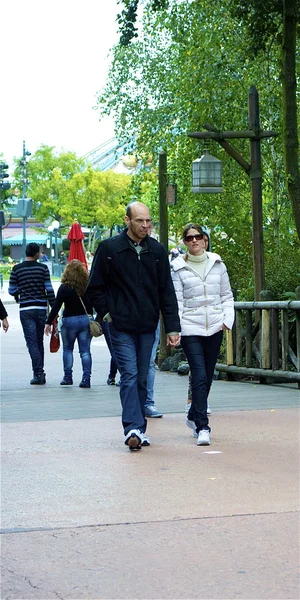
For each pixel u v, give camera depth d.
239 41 26.05
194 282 9.56
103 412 12.02
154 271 9.02
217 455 8.78
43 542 6.02
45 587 5.19
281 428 10.27
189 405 10.14
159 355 18.86
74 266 15.46
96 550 5.83
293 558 5.59
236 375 16.08
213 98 26.48
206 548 5.81
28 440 9.82
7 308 45.12
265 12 19.08
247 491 7.29
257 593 5.02
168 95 32.03
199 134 16.62
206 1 26.56
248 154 26.86
